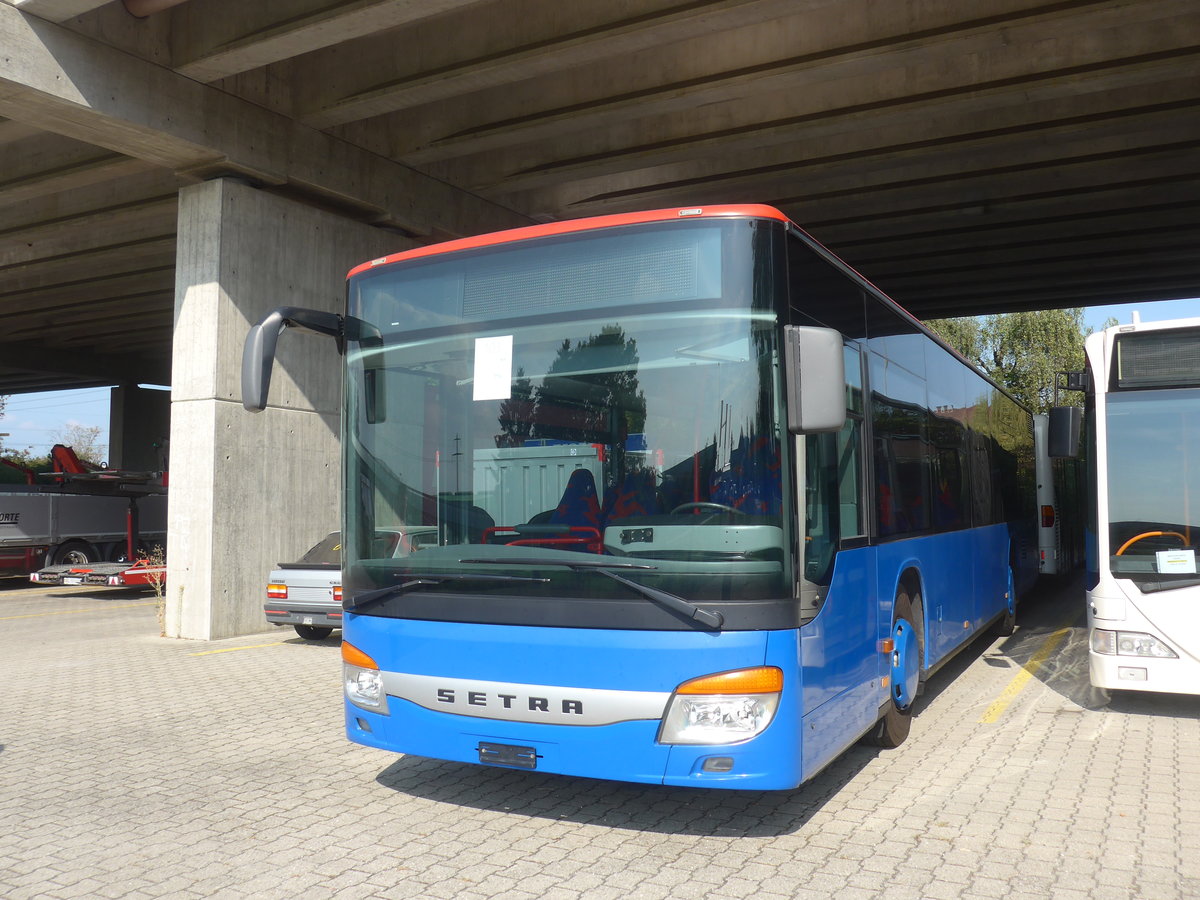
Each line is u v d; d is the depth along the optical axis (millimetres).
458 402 4902
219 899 4074
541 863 4434
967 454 9094
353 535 5117
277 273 13266
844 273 5590
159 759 6426
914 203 17078
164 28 11547
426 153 14273
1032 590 16312
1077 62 11578
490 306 4922
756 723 4164
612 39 10859
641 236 4645
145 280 23703
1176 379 7125
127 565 18781
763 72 11750
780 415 4340
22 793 5688
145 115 11336
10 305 27250
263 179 12977
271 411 13164
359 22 10375
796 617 4305
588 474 4527
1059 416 7539
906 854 4496
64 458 21328
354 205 14305
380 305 5242
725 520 4270
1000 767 5934
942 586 7582
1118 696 7875
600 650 4332
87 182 14438
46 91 10352
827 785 5590
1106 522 7223
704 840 4715
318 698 8438
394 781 5816
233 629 12562
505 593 4566
